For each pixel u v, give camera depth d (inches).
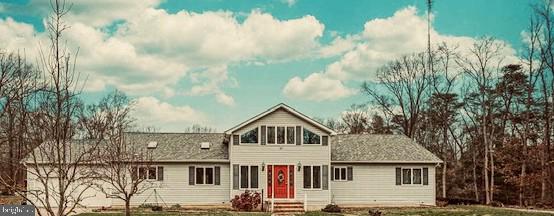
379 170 1642.5
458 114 2433.6
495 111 2260.1
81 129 1717.5
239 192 1536.7
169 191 1571.1
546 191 1852.9
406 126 2383.1
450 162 2450.8
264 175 1542.8
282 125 1558.8
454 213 1341.0
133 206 1540.4
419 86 2356.1
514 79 2196.1
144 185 1455.5
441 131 2400.3
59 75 443.5
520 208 1606.8
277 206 1485.0
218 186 1585.9
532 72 1930.4
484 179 2166.6
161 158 1565.0
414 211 1405.0
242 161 1545.3
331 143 1717.5
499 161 2073.1
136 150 1572.3
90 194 1524.4
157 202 1562.5
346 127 2994.6
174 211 1385.3
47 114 456.4
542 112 2054.6
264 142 1552.7
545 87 1886.1
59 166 423.2
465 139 2420.0
